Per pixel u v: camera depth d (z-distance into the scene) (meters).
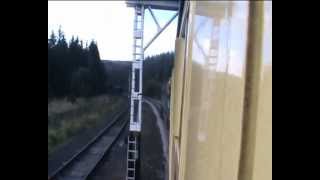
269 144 0.94
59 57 56.94
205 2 1.67
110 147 23.06
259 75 1.02
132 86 12.72
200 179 1.58
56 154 21.58
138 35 12.55
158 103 64.94
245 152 1.04
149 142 25.69
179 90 4.40
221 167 1.22
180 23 5.57
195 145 1.79
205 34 1.63
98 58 78.94
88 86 66.12
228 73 1.21
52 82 52.44
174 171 4.64
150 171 17.94
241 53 1.08
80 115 43.06
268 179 0.93
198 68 1.81
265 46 0.99
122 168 18.03
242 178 1.04
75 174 15.83
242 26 1.08
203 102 1.60
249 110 1.04
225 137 1.20
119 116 46.88
